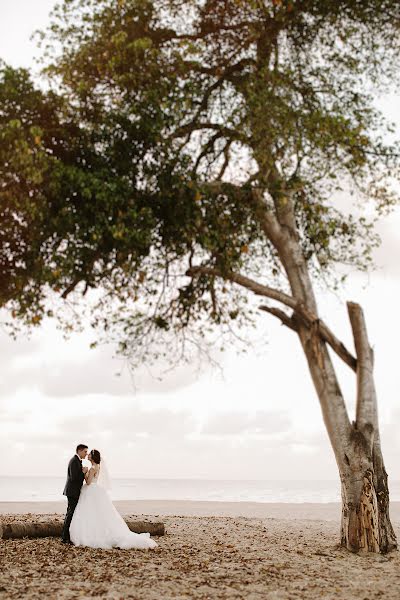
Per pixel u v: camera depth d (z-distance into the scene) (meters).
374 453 14.32
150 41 13.34
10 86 12.70
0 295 13.44
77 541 13.87
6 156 12.22
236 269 15.02
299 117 14.44
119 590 9.52
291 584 10.36
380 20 15.88
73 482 14.32
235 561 12.41
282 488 170.88
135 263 13.87
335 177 15.53
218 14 15.40
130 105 13.58
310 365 14.80
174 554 13.05
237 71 15.82
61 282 13.48
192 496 90.69
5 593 9.12
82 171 12.78
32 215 12.32
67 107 13.48
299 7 15.09
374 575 11.27
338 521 24.12
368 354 14.69
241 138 14.59
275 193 14.59
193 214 13.44
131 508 32.03
